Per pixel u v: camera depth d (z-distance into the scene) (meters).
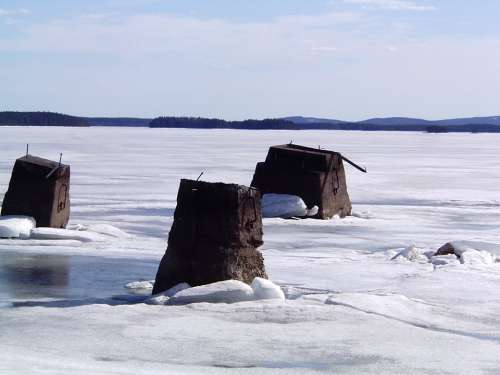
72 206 28.62
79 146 83.44
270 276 15.14
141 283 14.24
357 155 75.94
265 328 10.86
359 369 9.20
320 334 10.60
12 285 14.09
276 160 27.00
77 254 17.58
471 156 75.25
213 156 67.12
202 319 11.27
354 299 12.45
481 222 26.08
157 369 8.96
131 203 29.81
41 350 9.65
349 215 27.80
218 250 13.05
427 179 45.03
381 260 17.38
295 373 9.02
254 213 13.56
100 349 9.77
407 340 10.42
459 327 11.25
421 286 14.02
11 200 20.38
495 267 15.92
